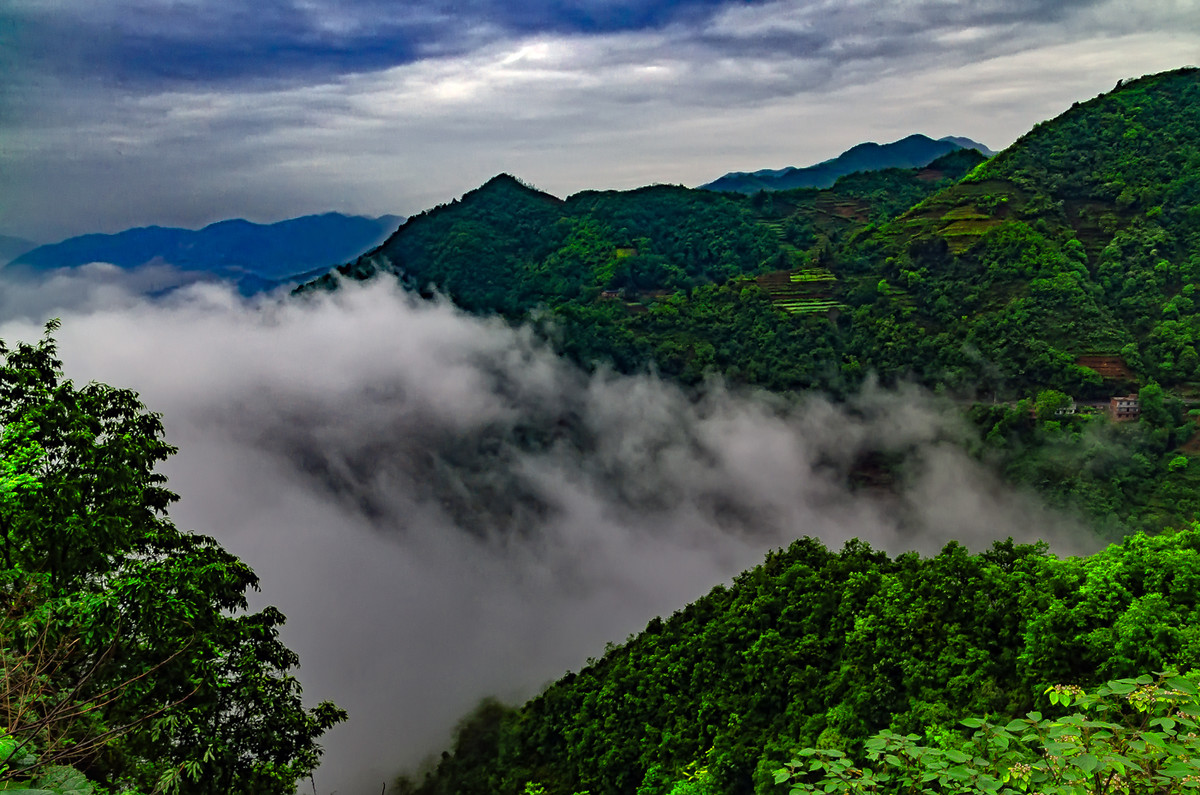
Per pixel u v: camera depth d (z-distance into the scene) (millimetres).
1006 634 30422
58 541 16453
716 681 43750
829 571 45875
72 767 9047
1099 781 5676
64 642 10852
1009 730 6199
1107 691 6141
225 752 15633
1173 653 23047
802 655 39000
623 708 47656
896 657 32812
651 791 38188
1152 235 133750
